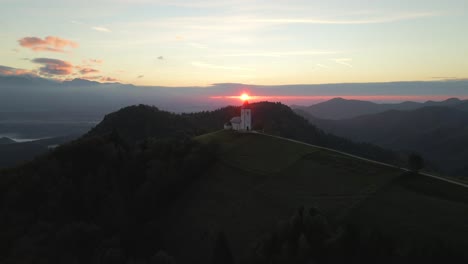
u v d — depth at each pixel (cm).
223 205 8250
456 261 5219
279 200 7788
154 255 7062
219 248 6025
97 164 9456
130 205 8656
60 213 7912
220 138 12150
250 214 7656
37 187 8412
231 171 9481
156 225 8056
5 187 8500
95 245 7244
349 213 6738
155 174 9162
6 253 7025
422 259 5312
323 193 7675
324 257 5569
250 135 12031
